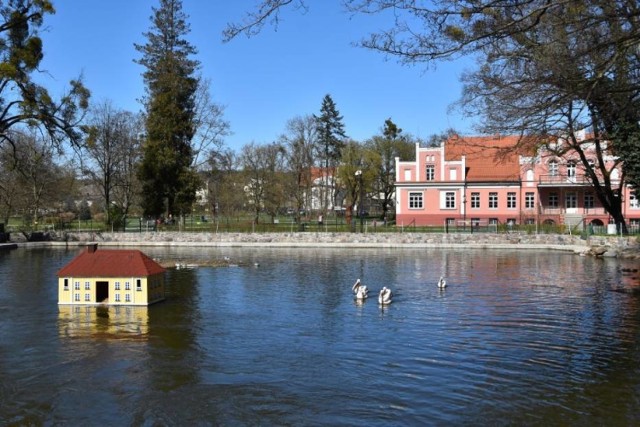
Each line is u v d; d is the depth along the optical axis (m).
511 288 23.86
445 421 9.73
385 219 75.25
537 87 10.59
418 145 63.25
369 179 69.75
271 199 73.12
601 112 11.73
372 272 29.84
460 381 11.67
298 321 17.33
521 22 9.70
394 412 10.12
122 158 65.38
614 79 10.90
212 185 78.00
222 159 61.94
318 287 24.42
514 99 11.18
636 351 13.79
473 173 63.34
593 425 9.52
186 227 55.91
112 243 52.06
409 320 17.42
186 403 10.60
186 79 58.97
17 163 48.72
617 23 9.81
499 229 50.69
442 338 15.13
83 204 91.19
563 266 32.34
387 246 47.62
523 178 61.44
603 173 41.41
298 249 46.53
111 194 78.12
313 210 85.00
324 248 47.50
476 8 9.47
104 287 21.09
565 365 12.70
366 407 10.35
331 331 16.00
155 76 59.41
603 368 12.48
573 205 61.22
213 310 19.14
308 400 10.70
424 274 28.88
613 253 37.69
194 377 12.02
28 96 40.06
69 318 17.83
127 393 11.12
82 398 10.88
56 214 77.56
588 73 10.42
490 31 9.60
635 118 12.57
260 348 14.23
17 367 12.76
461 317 17.84
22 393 11.16
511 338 15.12
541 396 10.81
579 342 14.66
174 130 57.47
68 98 41.94
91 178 67.69
